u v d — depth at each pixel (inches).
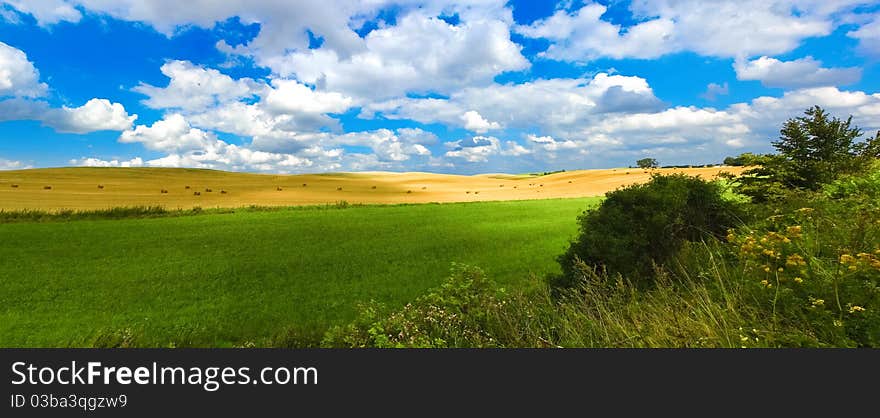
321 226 1088.2
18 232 916.0
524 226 1082.7
